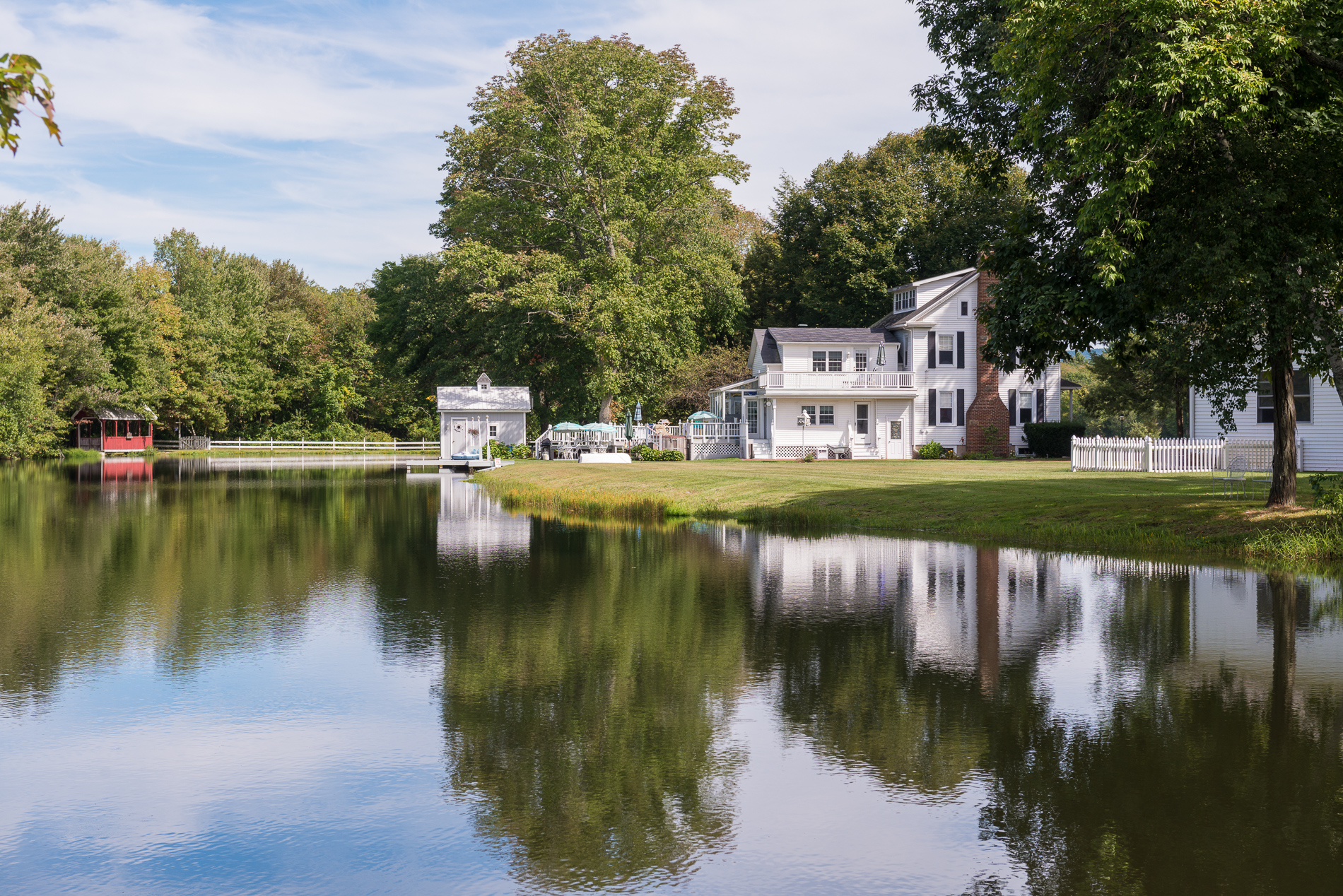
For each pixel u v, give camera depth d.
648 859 5.96
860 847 6.09
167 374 89.00
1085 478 32.75
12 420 68.44
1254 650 11.00
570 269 59.62
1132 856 5.93
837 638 11.74
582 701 9.16
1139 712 8.71
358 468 62.31
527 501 33.69
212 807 6.76
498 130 65.56
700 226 64.88
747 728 8.34
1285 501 20.59
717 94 62.97
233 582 16.22
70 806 6.78
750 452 56.75
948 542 21.34
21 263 76.38
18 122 4.82
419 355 77.81
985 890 5.53
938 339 57.31
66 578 16.58
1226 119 14.77
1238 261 16.44
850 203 72.62
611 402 66.44
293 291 115.19
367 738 8.12
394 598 14.59
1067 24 15.77
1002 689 9.47
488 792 7.00
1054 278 19.00
